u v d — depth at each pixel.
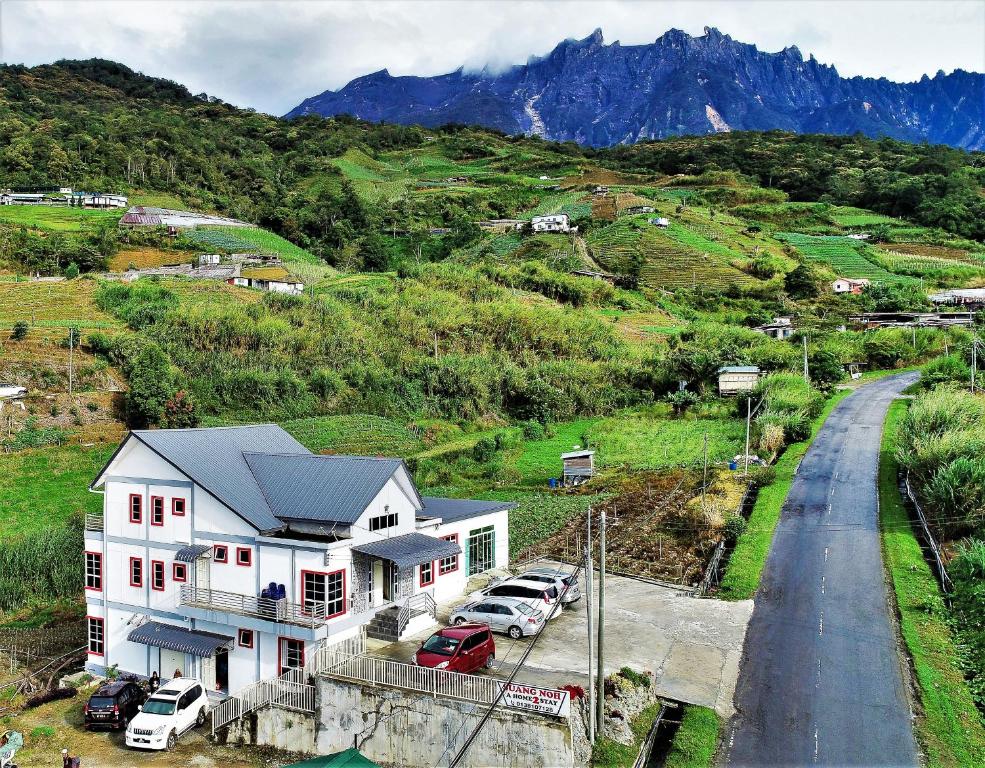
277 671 35.72
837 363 102.06
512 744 28.77
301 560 35.78
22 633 47.97
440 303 121.06
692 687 33.84
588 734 29.61
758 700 32.94
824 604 41.16
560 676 33.25
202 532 38.47
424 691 30.67
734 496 59.09
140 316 94.19
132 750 33.50
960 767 28.06
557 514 60.34
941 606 39.69
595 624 40.06
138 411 76.06
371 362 98.12
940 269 174.50
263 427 46.00
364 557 37.56
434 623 40.09
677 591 44.81
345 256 185.38
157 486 39.84
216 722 34.41
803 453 68.75
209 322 94.38
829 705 32.31
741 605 41.81
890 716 31.41
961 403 64.56
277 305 105.88
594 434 86.25
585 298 146.50
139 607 40.22
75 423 73.94
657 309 147.88
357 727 31.83
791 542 49.31
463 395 96.88
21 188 180.75
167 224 166.00
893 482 59.44
